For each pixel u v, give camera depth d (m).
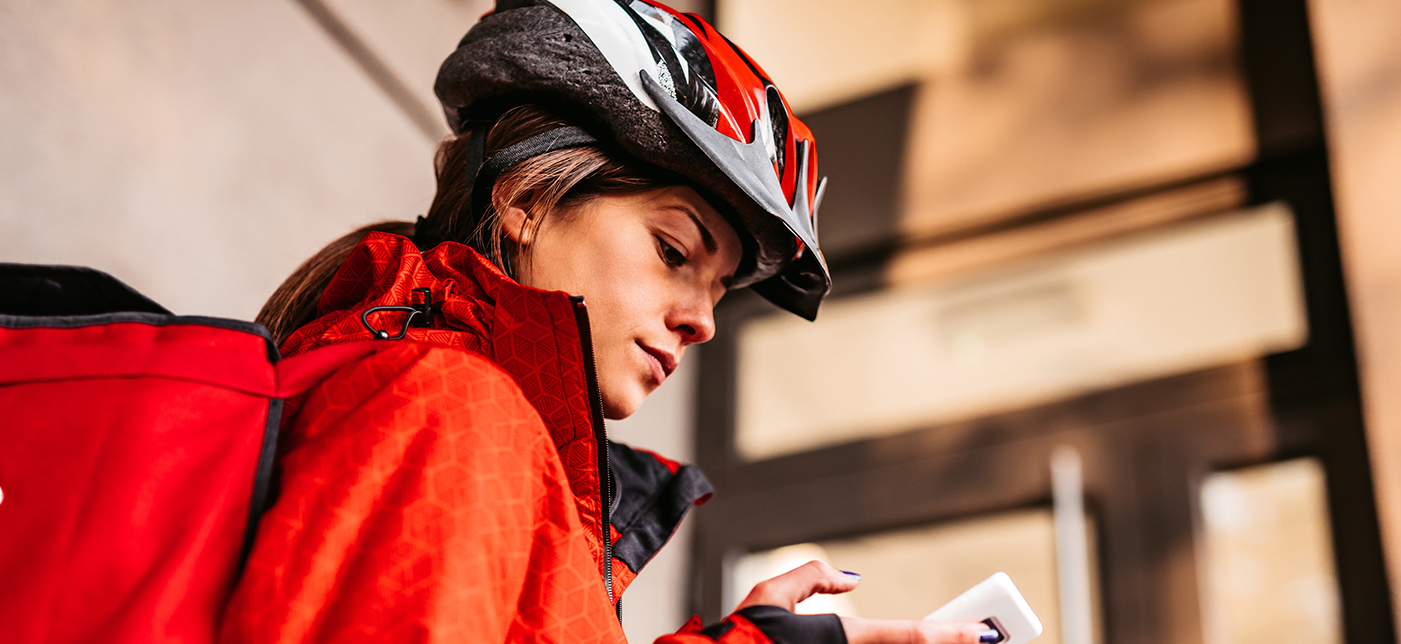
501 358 0.77
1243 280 3.09
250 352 0.61
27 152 1.70
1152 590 2.88
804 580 0.88
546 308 0.75
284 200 2.23
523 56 0.92
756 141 0.93
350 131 2.46
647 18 0.94
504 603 0.60
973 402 3.30
